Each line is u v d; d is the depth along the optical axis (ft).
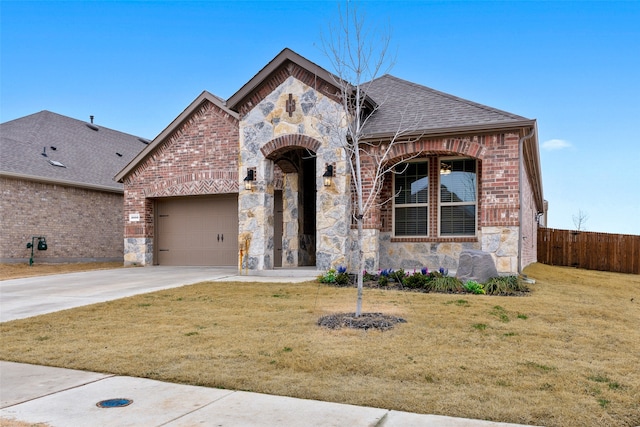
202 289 34.81
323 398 14.44
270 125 44.47
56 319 25.95
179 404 14.11
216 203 58.49
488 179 37.81
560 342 20.06
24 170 60.70
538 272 44.42
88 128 85.81
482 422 12.59
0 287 39.88
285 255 50.78
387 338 20.56
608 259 62.28
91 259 69.92
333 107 41.96
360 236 24.34
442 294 30.94
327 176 41.24
